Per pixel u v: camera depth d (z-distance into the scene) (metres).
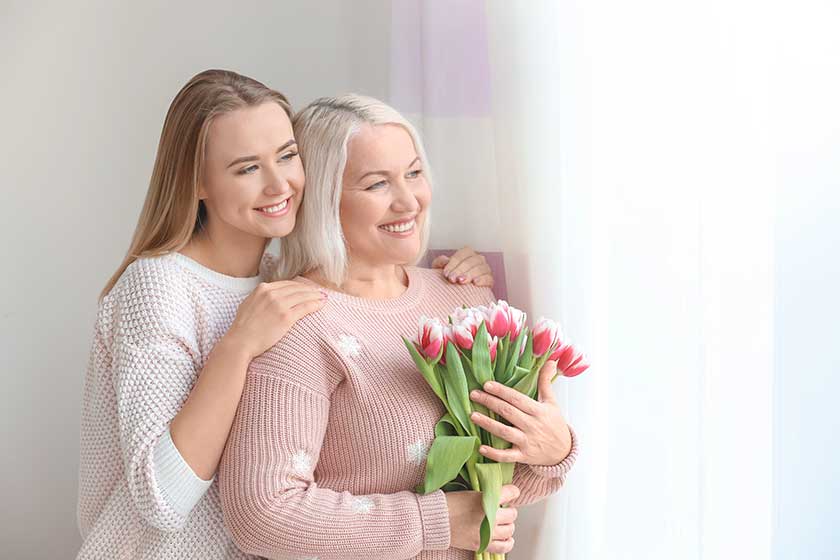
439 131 1.95
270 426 1.56
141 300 1.64
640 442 1.73
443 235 1.96
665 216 1.69
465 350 1.63
